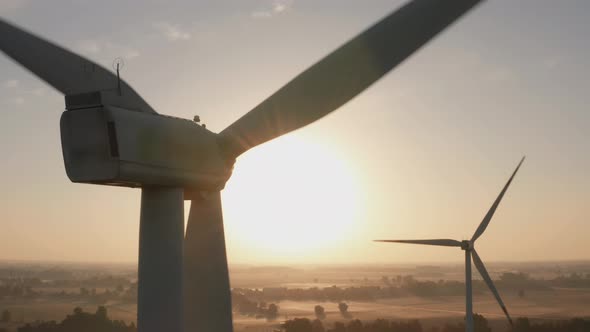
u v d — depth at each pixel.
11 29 12.80
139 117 11.23
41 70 12.74
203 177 12.78
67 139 11.12
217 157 13.17
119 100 11.24
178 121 12.17
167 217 12.13
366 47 12.15
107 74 12.76
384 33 11.90
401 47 11.91
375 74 12.38
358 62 12.34
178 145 12.01
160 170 11.62
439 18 11.40
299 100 12.98
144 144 11.23
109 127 10.82
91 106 10.88
